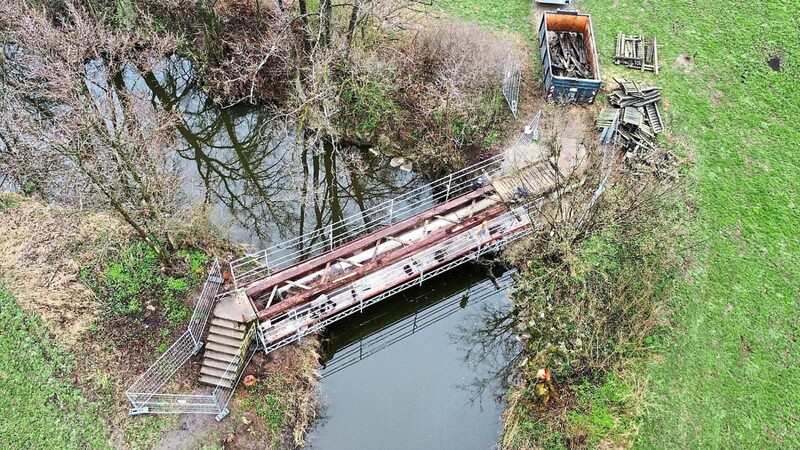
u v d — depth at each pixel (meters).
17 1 30.73
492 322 30.81
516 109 34.84
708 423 26.16
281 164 36.69
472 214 30.31
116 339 27.09
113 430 24.88
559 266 28.94
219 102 37.38
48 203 31.30
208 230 31.16
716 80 36.91
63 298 28.00
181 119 36.47
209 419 25.45
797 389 27.17
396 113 34.88
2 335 26.80
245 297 27.17
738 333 28.44
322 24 31.89
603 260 29.41
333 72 34.59
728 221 31.78
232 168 36.81
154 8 35.94
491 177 32.06
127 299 28.27
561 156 32.66
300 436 26.08
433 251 29.42
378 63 34.22
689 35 38.56
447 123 33.88
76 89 24.66
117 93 32.66
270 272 29.73
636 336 27.53
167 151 32.69
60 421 24.94
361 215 34.84
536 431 25.91
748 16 39.41
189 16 35.38
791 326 28.78
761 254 30.81
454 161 33.78
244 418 25.59
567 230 28.88
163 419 25.23
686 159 33.62
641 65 36.97
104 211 30.62
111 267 29.14
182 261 29.56
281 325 27.30
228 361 26.12
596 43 37.75
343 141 35.81
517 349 29.38
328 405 27.52
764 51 38.12
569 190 30.14
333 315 28.20
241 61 36.41
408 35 36.41
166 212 29.22
